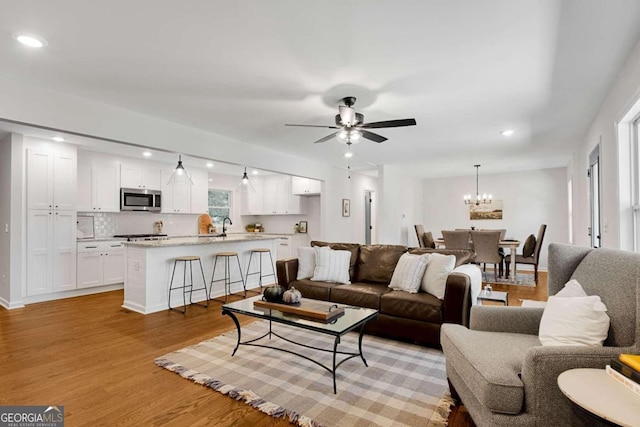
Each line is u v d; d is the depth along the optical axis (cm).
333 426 188
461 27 207
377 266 380
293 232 820
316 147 527
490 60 248
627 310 154
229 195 848
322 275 380
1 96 274
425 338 297
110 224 605
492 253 607
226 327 361
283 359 276
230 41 223
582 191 496
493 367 156
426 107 346
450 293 288
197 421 194
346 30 210
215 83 287
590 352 143
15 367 261
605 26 206
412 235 859
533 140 487
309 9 189
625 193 278
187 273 469
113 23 202
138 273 428
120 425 190
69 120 311
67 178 491
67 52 237
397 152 569
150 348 300
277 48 232
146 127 370
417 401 214
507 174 809
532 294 516
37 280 461
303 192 761
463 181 867
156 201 639
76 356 282
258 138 471
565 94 313
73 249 500
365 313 267
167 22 201
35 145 459
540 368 143
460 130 432
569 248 220
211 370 255
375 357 282
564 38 220
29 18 196
